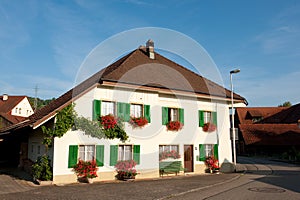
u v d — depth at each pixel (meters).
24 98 53.03
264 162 27.30
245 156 37.31
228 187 11.77
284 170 19.38
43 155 14.02
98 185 12.52
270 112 50.00
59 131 13.04
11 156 22.38
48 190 11.17
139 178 15.00
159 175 15.98
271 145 36.16
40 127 15.05
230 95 19.94
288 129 38.00
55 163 12.99
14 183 13.02
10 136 19.00
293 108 46.47
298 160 27.17
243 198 9.27
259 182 13.21
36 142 16.11
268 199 9.11
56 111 13.17
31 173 15.99
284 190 10.83
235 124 51.94
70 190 11.16
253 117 48.97
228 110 19.59
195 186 11.97
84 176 13.42
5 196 9.99
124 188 11.60
